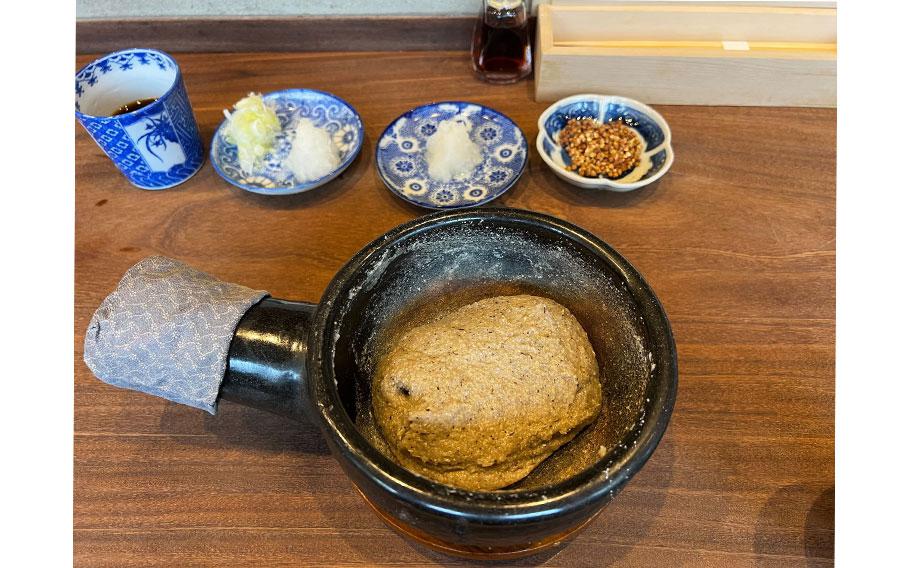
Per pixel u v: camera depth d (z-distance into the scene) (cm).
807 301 88
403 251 69
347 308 65
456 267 75
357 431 54
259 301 71
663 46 114
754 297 89
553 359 68
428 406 65
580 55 105
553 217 69
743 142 108
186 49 123
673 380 57
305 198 102
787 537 69
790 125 111
